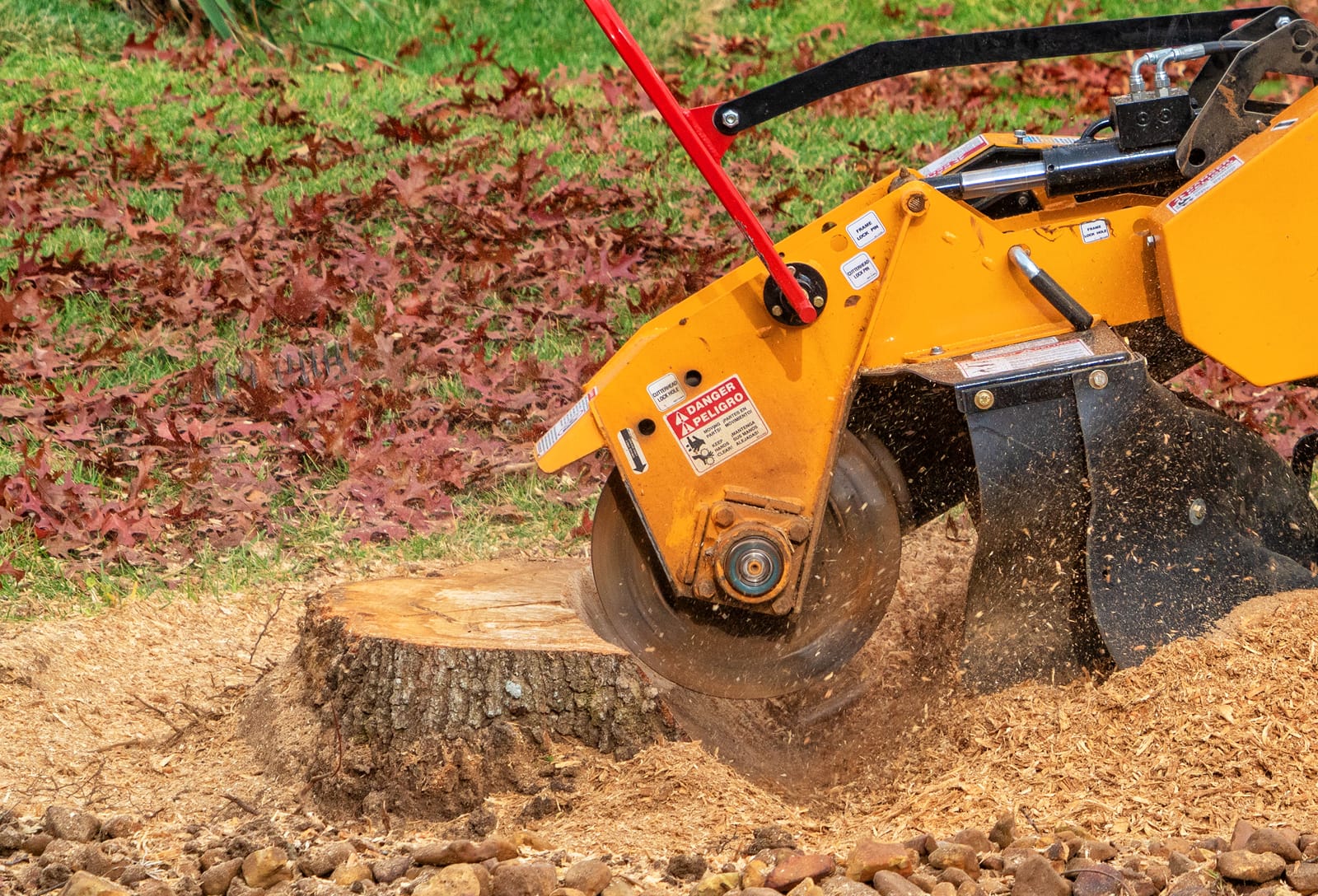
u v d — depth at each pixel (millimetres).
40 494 9656
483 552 9766
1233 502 6777
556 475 10703
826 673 7031
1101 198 7156
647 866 5828
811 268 6535
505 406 11461
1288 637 6453
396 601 7598
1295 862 5234
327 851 5820
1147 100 6805
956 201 6715
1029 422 6449
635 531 6969
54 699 7844
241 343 12352
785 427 6656
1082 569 6652
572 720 6758
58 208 15031
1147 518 6594
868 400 7062
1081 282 6742
